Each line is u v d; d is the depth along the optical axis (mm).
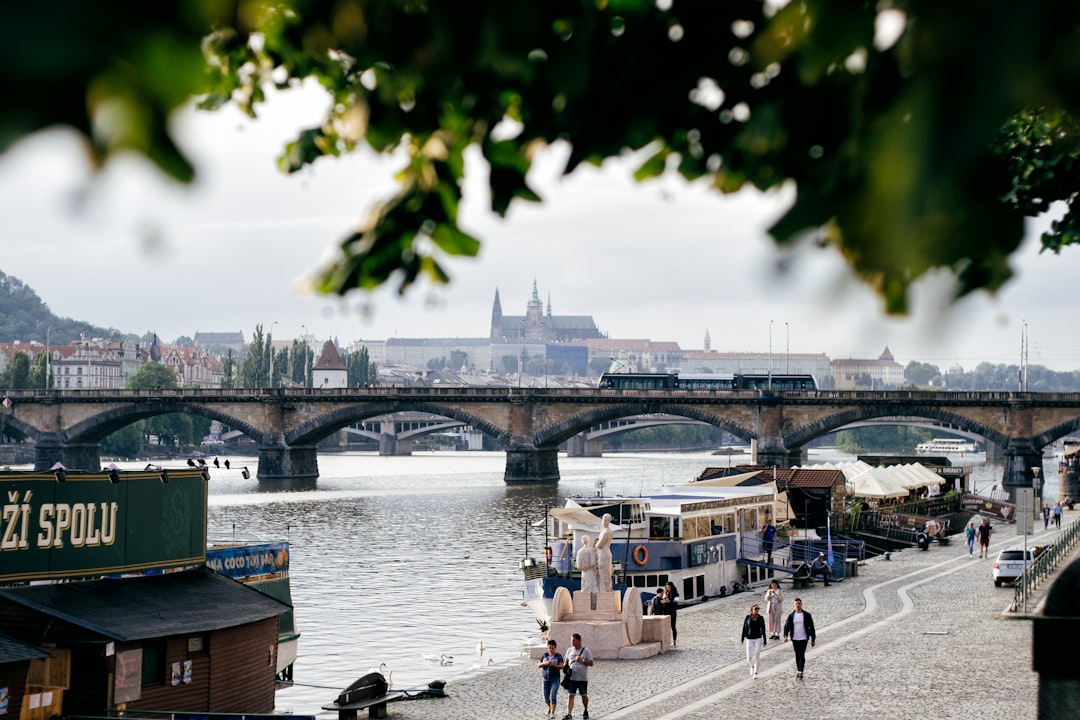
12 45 1785
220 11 2004
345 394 180500
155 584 34406
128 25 1868
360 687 37688
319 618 61250
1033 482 145375
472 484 173000
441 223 3586
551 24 2768
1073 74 2104
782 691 36469
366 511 127625
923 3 2199
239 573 42375
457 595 69062
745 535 67312
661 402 164250
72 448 188500
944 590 60375
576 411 170500
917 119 2227
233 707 33812
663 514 61219
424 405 176750
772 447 158500
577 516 61625
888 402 155375
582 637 45219
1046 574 48094
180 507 36031
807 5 2379
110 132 1863
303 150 5391
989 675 37188
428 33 2707
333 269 3635
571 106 2881
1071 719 8008
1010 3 2125
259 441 184125
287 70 5367
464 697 39781
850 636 46688
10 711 27484
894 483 100125
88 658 29906
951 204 2299
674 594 59188
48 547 32000
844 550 75125
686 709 34812
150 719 30422
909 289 2371
